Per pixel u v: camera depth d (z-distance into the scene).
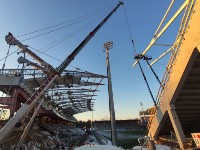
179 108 21.14
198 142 14.52
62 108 91.81
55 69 22.42
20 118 17.00
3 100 35.28
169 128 23.95
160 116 22.25
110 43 44.56
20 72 37.34
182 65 16.81
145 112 98.31
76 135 69.06
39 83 44.66
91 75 51.25
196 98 19.98
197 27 14.24
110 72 42.56
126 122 167.88
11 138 20.28
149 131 26.20
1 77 35.53
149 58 25.48
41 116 61.69
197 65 16.55
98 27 28.94
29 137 27.75
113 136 37.47
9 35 25.33
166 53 21.72
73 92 72.69
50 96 62.09
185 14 15.76
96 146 23.05
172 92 18.92
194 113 22.22
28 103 17.83
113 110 39.22
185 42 15.93
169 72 19.25
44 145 29.20
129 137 77.25
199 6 13.74
